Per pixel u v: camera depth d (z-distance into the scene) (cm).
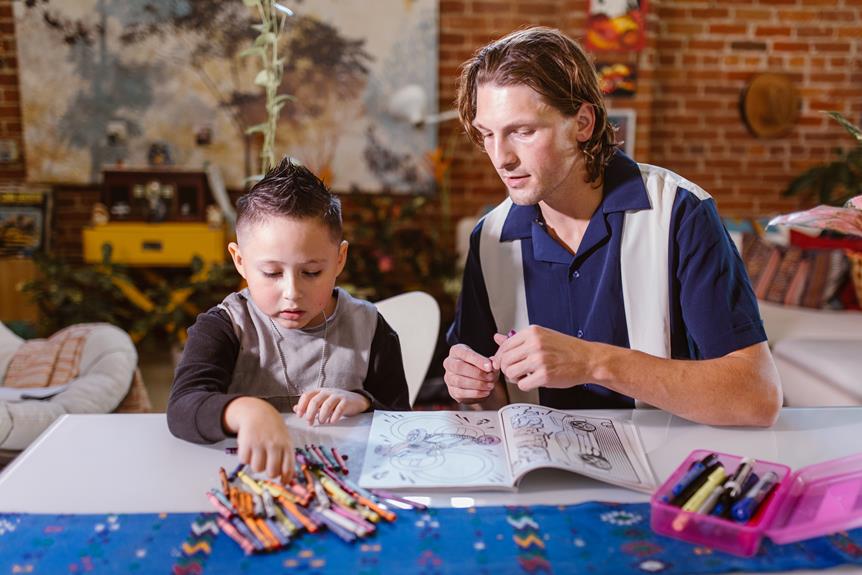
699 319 110
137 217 379
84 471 88
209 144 399
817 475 87
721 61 418
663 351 118
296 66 394
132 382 216
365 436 98
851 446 97
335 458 90
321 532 75
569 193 116
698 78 420
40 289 362
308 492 81
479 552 72
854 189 380
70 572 68
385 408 111
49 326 367
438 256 394
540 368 95
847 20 415
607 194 118
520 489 85
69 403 179
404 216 390
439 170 396
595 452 92
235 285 388
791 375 238
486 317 130
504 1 401
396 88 400
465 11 402
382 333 125
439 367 304
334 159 406
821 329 280
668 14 412
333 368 118
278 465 82
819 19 415
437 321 154
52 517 77
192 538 74
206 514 79
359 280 395
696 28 414
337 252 108
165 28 387
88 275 363
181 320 366
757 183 432
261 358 116
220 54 391
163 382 345
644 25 383
